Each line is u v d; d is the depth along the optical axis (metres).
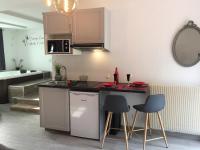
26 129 3.90
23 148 3.15
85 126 3.40
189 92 3.24
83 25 3.50
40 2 4.18
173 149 3.06
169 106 3.37
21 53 8.15
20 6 4.50
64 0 2.49
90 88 3.26
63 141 3.38
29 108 5.00
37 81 6.74
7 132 3.77
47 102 3.64
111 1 3.70
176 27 3.38
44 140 3.42
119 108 2.93
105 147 3.16
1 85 5.73
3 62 7.59
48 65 7.86
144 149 3.01
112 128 3.49
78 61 4.05
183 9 3.31
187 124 3.30
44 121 3.72
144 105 2.90
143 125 3.71
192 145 3.18
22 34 8.01
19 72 7.34
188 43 3.32
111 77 3.86
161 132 3.56
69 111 3.50
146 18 3.52
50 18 3.68
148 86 3.38
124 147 3.16
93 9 3.41
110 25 3.74
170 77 3.50
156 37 3.50
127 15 3.62
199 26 3.26
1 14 5.06
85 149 3.11
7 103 5.83
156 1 3.43
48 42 3.71
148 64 3.60
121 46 3.73
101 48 3.59
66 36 3.88
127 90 3.11
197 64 3.33
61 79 4.03
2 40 7.52
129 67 3.72
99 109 3.26
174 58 3.43
